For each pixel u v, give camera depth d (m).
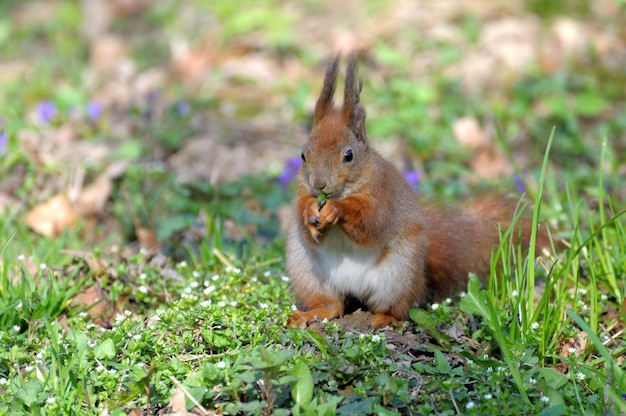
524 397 6.96
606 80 16.42
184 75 17.77
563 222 10.73
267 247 11.14
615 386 7.14
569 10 18.47
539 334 8.05
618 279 9.39
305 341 8.12
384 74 16.66
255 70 17.34
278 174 13.74
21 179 13.05
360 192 8.62
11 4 23.06
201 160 14.38
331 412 6.68
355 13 19.14
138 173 13.30
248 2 19.95
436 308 8.69
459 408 7.08
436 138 14.80
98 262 10.00
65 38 20.73
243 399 7.22
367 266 8.95
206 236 11.27
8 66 19.34
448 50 16.92
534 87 15.89
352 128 8.80
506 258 9.29
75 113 15.92
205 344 8.19
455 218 9.83
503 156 14.38
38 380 7.33
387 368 7.55
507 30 17.64
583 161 14.05
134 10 21.62
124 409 7.27
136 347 7.90
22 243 11.34
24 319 8.82
